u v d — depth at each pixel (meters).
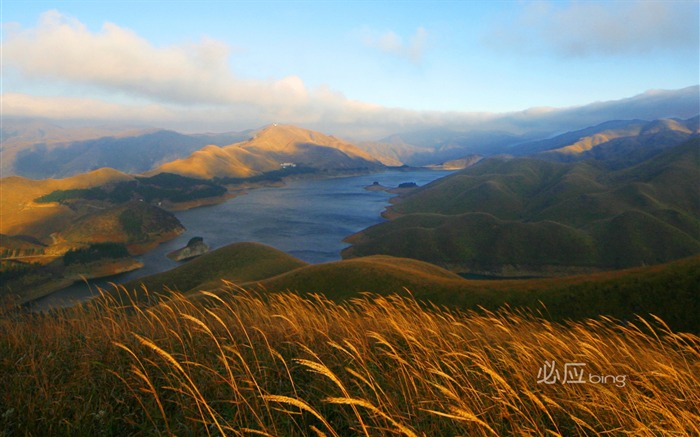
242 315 7.58
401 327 6.32
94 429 3.89
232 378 3.99
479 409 4.23
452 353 5.10
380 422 3.93
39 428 3.81
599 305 36.81
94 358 5.16
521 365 5.57
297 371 5.08
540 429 4.16
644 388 5.36
